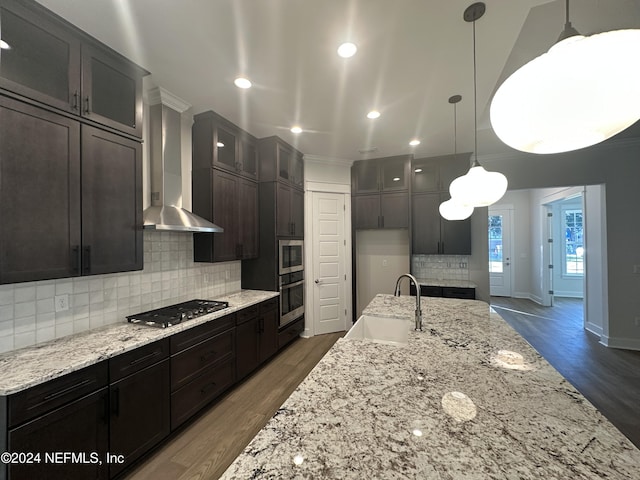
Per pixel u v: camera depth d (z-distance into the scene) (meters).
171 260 2.65
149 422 1.83
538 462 0.70
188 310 2.39
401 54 1.96
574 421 0.87
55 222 1.58
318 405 0.98
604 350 3.74
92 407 1.52
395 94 2.48
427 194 4.40
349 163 4.55
